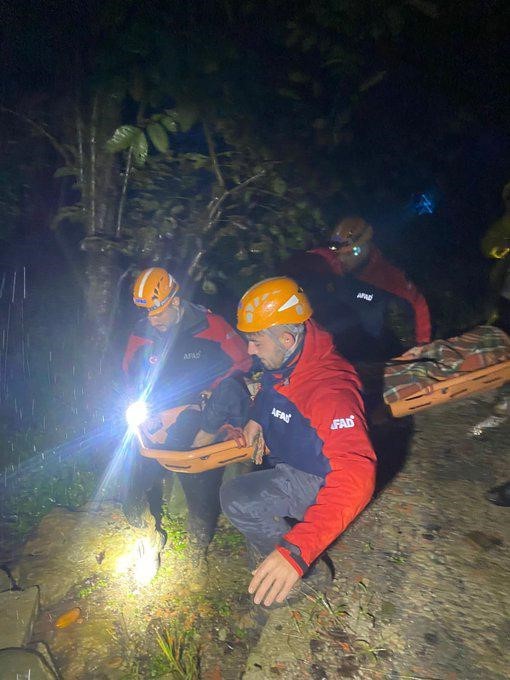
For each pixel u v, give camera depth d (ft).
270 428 10.04
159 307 12.37
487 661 9.67
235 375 12.75
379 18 16.31
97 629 11.49
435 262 26.53
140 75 14.67
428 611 10.56
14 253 23.98
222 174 18.33
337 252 15.42
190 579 12.29
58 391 19.67
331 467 8.86
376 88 19.69
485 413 16.03
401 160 20.24
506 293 13.43
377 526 12.51
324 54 17.03
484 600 10.66
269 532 10.39
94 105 16.42
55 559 13.16
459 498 13.07
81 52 16.63
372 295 15.75
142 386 13.03
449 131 20.58
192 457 11.21
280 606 10.87
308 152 17.89
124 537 13.64
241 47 15.89
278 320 9.21
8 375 20.67
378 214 23.91
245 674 9.93
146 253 18.44
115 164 17.47
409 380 11.74
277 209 19.17
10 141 18.95
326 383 9.25
